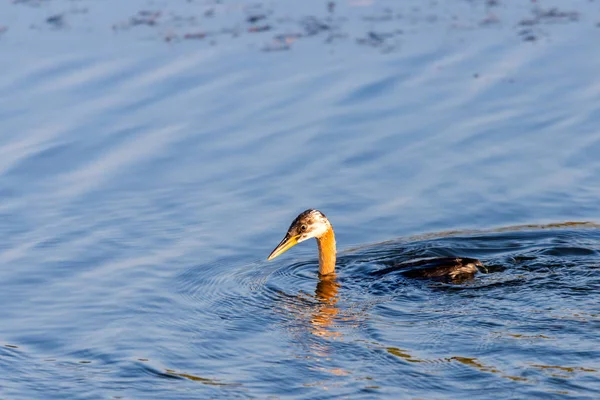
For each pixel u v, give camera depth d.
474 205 18.64
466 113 22.00
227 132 21.50
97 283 16.06
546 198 18.77
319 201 18.95
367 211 18.58
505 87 23.03
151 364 13.37
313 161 20.39
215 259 16.97
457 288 15.13
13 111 22.25
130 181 19.69
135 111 22.28
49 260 16.81
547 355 12.77
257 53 24.88
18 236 17.67
